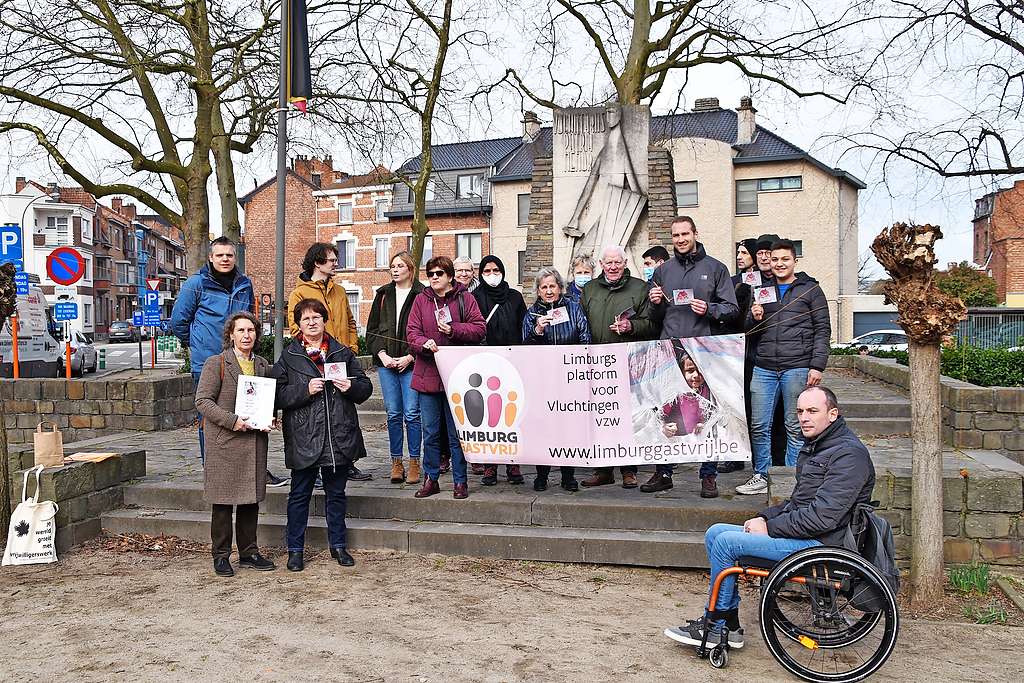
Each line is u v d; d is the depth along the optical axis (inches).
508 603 219.1
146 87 663.1
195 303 287.0
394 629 200.1
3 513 259.1
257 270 1904.5
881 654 170.6
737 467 319.6
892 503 233.9
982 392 352.5
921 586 221.5
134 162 646.5
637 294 276.2
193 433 434.6
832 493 179.2
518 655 185.0
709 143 1510.8
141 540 273.3
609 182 547.8
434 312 273.3
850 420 391.9
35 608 214.8
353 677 172.4
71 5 598.9
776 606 174.4
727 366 253.1
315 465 240.5
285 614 209.9
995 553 234.2
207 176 667.4
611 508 259.4
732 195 1514.5
